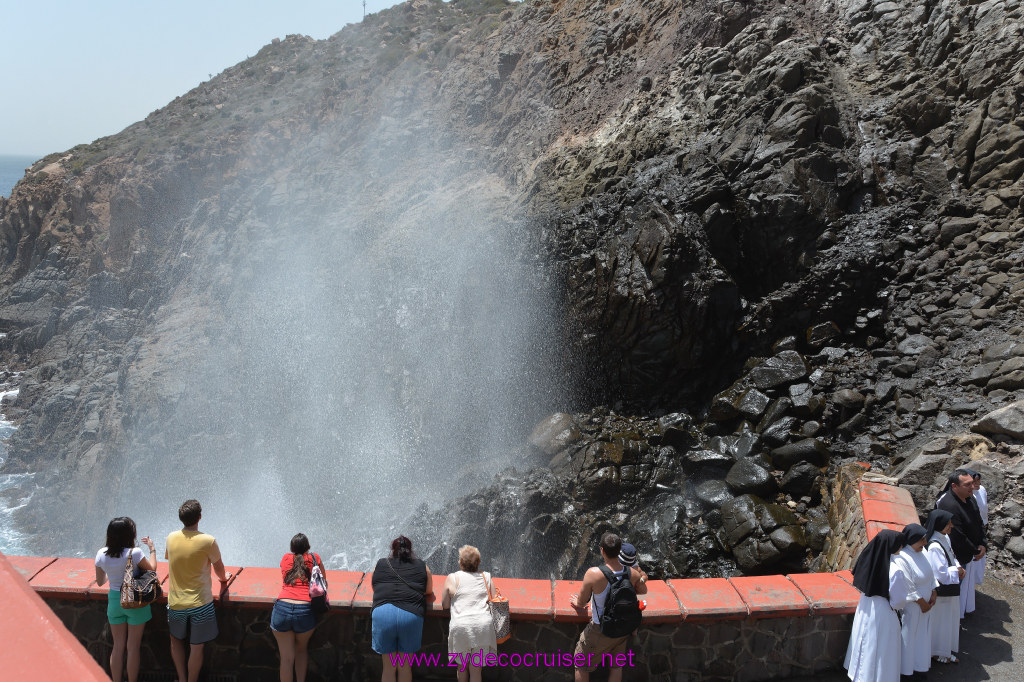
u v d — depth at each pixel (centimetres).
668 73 1986
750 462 1174
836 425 1183
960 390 1084
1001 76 1355
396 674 554
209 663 593
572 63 2450
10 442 2784
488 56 2931
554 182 1961
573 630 579
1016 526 800
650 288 1428
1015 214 1238
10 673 109
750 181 1475
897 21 1638
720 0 1930
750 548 1060
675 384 1436
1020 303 1131
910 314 1250
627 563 544
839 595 595
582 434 1412
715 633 586
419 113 2942
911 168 1409
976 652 618
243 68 4603
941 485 905
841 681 586
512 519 1245
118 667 569
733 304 1421
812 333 1330
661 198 1525
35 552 2200
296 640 565
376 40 3975
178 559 553
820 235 1398
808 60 1585
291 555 570
